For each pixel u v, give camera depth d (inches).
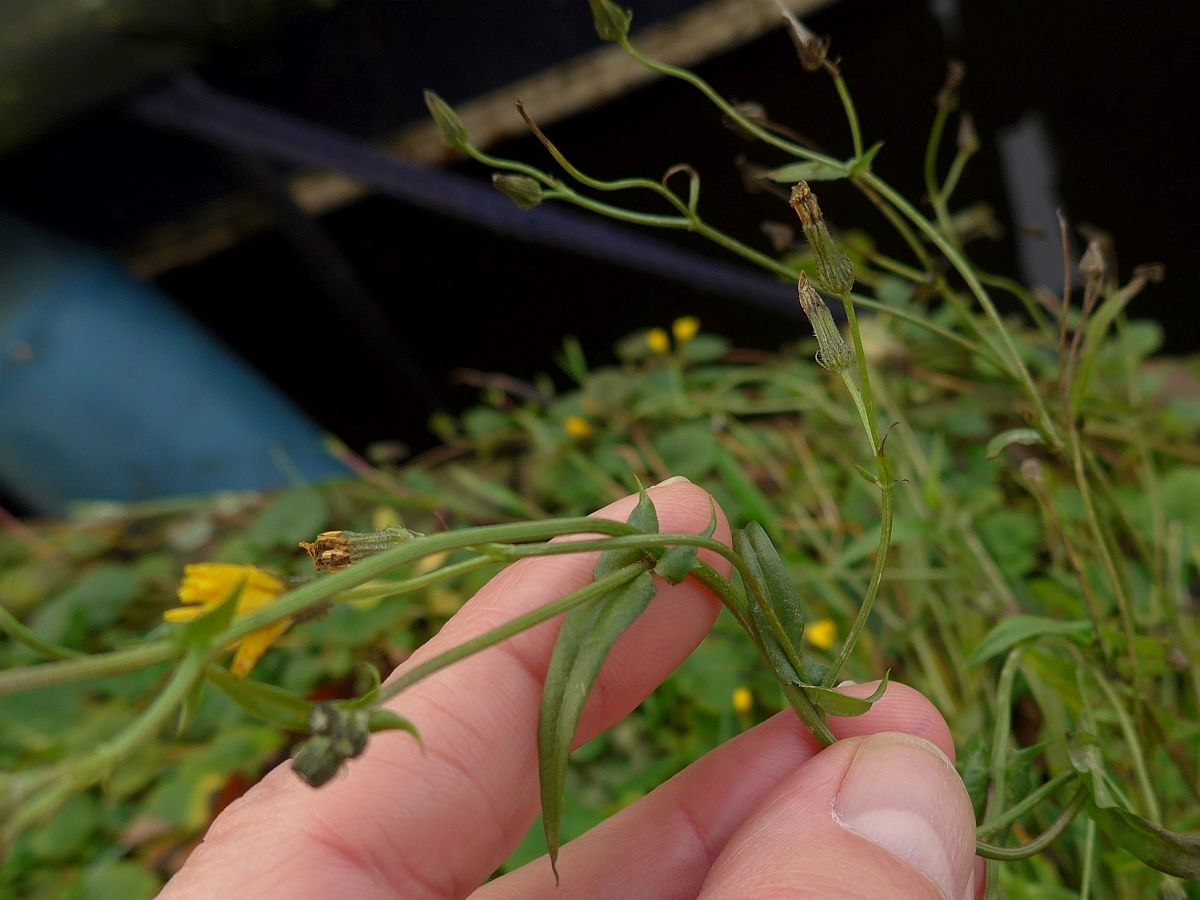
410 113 16.8
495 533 3.7
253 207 17.3
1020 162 15.1
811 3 14.7
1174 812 7.1
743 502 10.3
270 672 10.4
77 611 11.2
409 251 17.5
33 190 16.7
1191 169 14.7
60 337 14.1
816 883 4.4
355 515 12.2
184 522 13.4
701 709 9.2
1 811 2.6
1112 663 5.9
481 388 18.4
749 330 16.9
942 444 10.7
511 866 8.1
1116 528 9.6
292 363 18.8
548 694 4.1
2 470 14.3
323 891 4.9
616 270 16.9
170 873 9.0
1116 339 11.5
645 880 5.8
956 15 14.7
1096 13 14.5
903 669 9.6
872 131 15.6
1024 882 6.7
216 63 16.1
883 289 11.7
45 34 13.2
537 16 15.8
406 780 5.2
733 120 5.7
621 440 12.5
